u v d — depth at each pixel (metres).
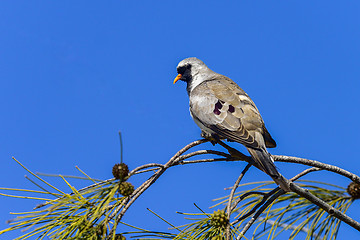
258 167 7.94
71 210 5.61
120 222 5.69
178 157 7.44
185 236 5.82
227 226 5.89
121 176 5.86
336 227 7.66
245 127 9.89
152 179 6.50
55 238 5.32
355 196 8.11
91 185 5.92
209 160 7.82
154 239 5.79
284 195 8.09
